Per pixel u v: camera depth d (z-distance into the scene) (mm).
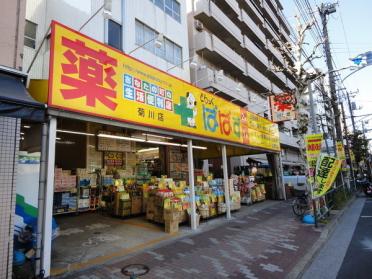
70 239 7059
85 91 5383
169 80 7965
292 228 8602
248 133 12867
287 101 14039
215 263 5461
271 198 16266
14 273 4418
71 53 5238
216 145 14258
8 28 4664
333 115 17422
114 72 6133
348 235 7992
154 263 5414
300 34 10773
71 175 10672
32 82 5246
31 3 8688
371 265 5418
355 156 31641
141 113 6734
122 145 12922
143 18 13172
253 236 7594
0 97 3518
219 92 18797
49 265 4512
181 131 8125
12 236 4168
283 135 29281
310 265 5602
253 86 26859
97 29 10781
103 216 10242
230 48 22078
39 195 4574
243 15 24922
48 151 4723
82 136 11656
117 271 4980
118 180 10352
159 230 8117
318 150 9578
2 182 4117
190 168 8648
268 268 5215
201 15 19391
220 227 8688
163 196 8406
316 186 9227
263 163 23016
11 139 4293
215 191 10422
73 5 9938
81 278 4652
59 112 4898
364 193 20703
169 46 14906
